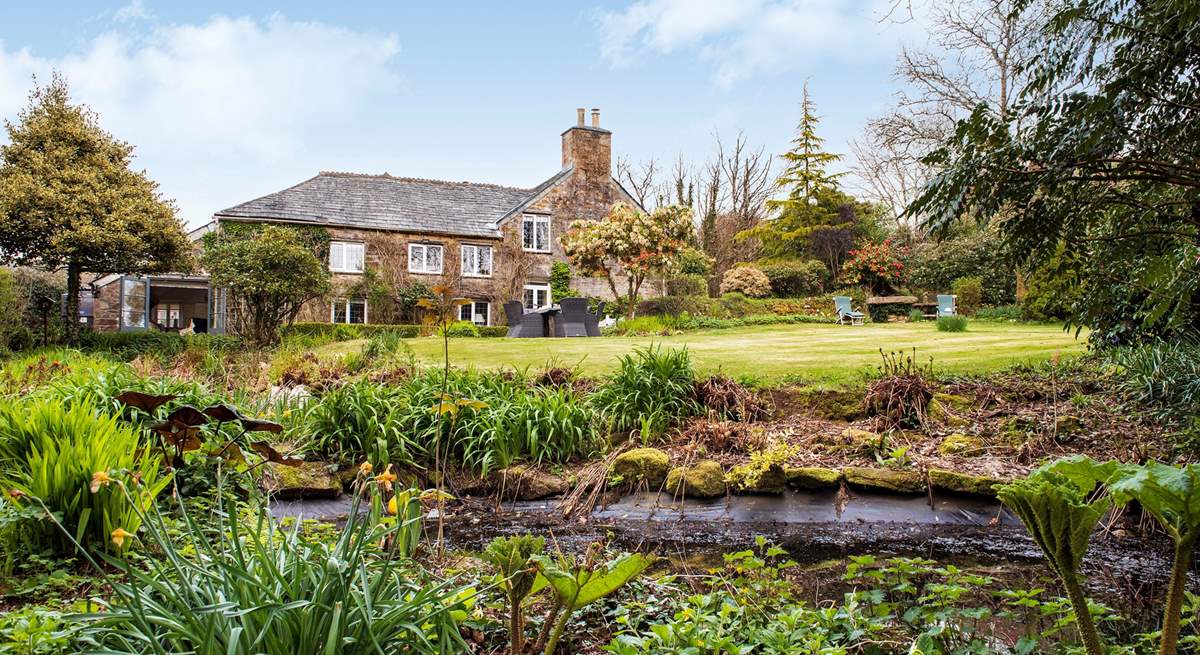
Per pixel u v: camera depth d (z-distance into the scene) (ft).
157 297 90.07
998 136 10.34
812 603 11.39
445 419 19.48
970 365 26.23
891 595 11.64
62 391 17.43
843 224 94.32
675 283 86.58
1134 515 15.99
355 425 19.19
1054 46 10.62
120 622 6.01
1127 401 20.85
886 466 18.56
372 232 79.25
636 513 17.35
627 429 21.34
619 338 47.44
